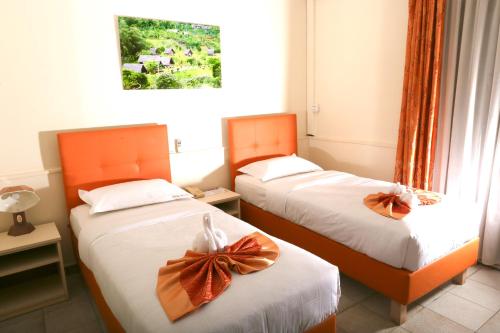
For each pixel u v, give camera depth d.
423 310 2.16
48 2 2.45
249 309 1.35
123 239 1.96
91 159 2.67
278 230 2.87
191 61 3.11
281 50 3.73
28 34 2.41
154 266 1.65
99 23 2.65
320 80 3.94
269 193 2.93
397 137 3.27
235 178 3.43
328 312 1.65
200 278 1.47
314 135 4.13
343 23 3.57
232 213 3.13
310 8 3.83
